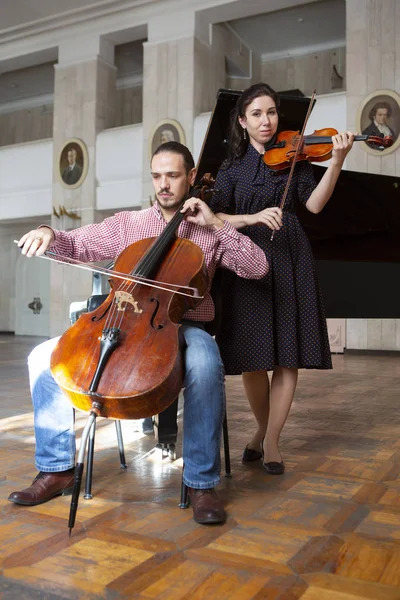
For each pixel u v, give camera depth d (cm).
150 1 1329
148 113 1352
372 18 1137
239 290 281
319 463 301
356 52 1147
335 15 1350
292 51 1518
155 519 215
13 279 1764
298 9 1332
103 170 1423
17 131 1894
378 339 1128
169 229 241
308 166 291
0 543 191
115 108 1493
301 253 286
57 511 222
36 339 1519
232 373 280
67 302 1457
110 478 269
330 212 416
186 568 174
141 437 360
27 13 1412
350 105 1148
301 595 158
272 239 275
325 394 571
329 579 168
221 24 1385
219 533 202
